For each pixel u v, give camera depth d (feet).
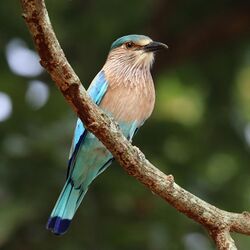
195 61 54.75
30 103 44.68
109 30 51.34
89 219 40.73
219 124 53.16
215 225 27.66
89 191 41.52
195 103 55.42
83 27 51.06
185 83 55.93
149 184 27.30
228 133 52.54
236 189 48.47
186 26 53.62
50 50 23.84
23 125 42.91
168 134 48.70
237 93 55.52
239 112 54.34
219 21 53.42
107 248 40.52
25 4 22.81
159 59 53.26
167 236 41.60
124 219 41.60
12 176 40.32
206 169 49.06
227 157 51.55
